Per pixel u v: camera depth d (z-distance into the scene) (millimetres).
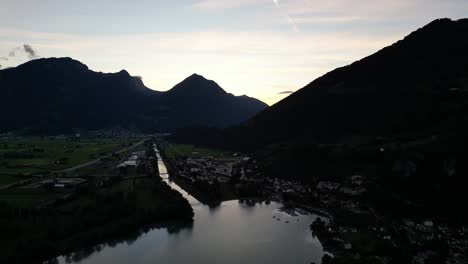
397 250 163375
